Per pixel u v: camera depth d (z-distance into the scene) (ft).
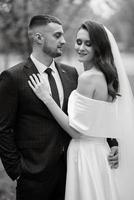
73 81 15.79
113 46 15.42
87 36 14.90
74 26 27.63
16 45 25.54
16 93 14.85
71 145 15.30
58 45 15.08
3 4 23.02
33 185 15.02
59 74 15.60
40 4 23.61
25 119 15.02
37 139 14.97
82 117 14.84
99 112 14.93
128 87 15.80
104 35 14.98
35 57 15.24
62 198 15.57
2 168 27.22
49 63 15.35
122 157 15.96
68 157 15.24
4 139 14.83
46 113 14.99
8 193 23.32
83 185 14.93
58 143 15.14
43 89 14.82
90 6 26.84
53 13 24.58
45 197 15.20
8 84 14.83
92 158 15.10
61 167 15.40
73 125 14.78
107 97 15.26
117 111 15.56
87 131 14.90
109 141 15.75
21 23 23.84
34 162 14.98
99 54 14.94
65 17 26.30
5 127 14.85
